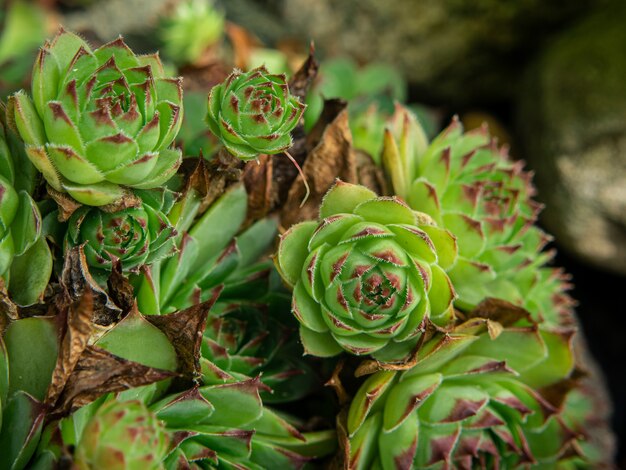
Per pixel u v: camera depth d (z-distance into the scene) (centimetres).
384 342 34
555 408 38
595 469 45
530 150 61
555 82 59
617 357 62
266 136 32
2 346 30
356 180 38
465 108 69
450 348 34
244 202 36
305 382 37
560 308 42
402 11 64
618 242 57
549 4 62
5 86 52
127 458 27
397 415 35
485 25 64
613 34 58
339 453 36
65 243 32
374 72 56
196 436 33
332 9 65
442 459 35
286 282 34
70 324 29
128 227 32
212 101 32
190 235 35
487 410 36
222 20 62
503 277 39
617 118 55
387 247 33
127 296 32
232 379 34
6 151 31
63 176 31
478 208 38
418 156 40
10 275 32
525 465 38
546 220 59
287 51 63
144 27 63
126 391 31
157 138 31
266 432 35
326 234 34
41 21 59
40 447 30
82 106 30
